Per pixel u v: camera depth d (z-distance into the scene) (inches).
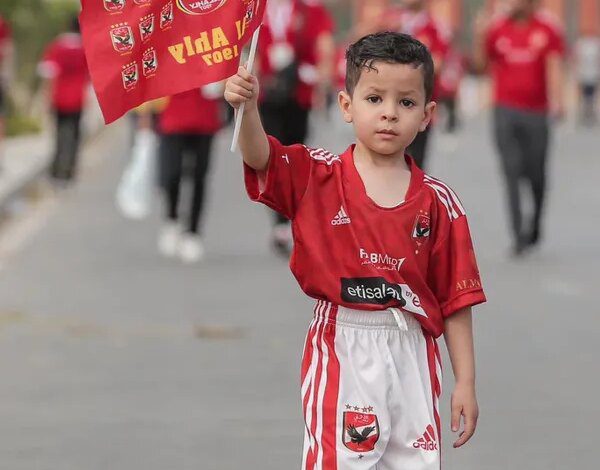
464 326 517.0
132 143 1870.1
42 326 1090.1
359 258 502.6
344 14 5964.6
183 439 789.9
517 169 1449.3
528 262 1416.1
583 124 3666.3
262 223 1674.5
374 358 501.7
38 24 3216.0
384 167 508.4
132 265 1385.3
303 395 511.5
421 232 506.9
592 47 3779.5
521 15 1444.4
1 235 1646.2
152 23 507.2
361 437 500.4
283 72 1393.9
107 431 805.2
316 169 507.8
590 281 1305.4
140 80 509.4
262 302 1186.6
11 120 2883.9
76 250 1496.1
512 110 1443.2
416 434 504.7
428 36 1360.7
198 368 952.9
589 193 2014.0
